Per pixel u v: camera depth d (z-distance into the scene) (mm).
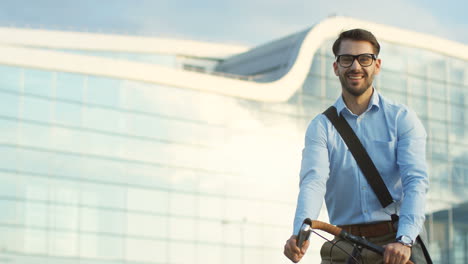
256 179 54844
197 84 53469
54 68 49375
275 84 55875
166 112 52469
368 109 5867
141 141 51500
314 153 5844
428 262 5648
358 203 5828
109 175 50344
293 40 58188
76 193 49250
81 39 61969
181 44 64375
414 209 5512
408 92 59156
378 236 5812
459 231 60125
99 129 50344
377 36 58188
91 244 49188
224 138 54188
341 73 5723
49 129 49000
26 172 48125
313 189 5723
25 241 47531
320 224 5262
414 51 59750
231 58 62625
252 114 55188
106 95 50781
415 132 5836
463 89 61500
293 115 56281
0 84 48062
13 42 59938
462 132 61219
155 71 52125
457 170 60625
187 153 52875
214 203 53312
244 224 54031
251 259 53969
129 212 50562
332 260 5910
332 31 57312
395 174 5855
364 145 5859
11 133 48031
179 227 51938
